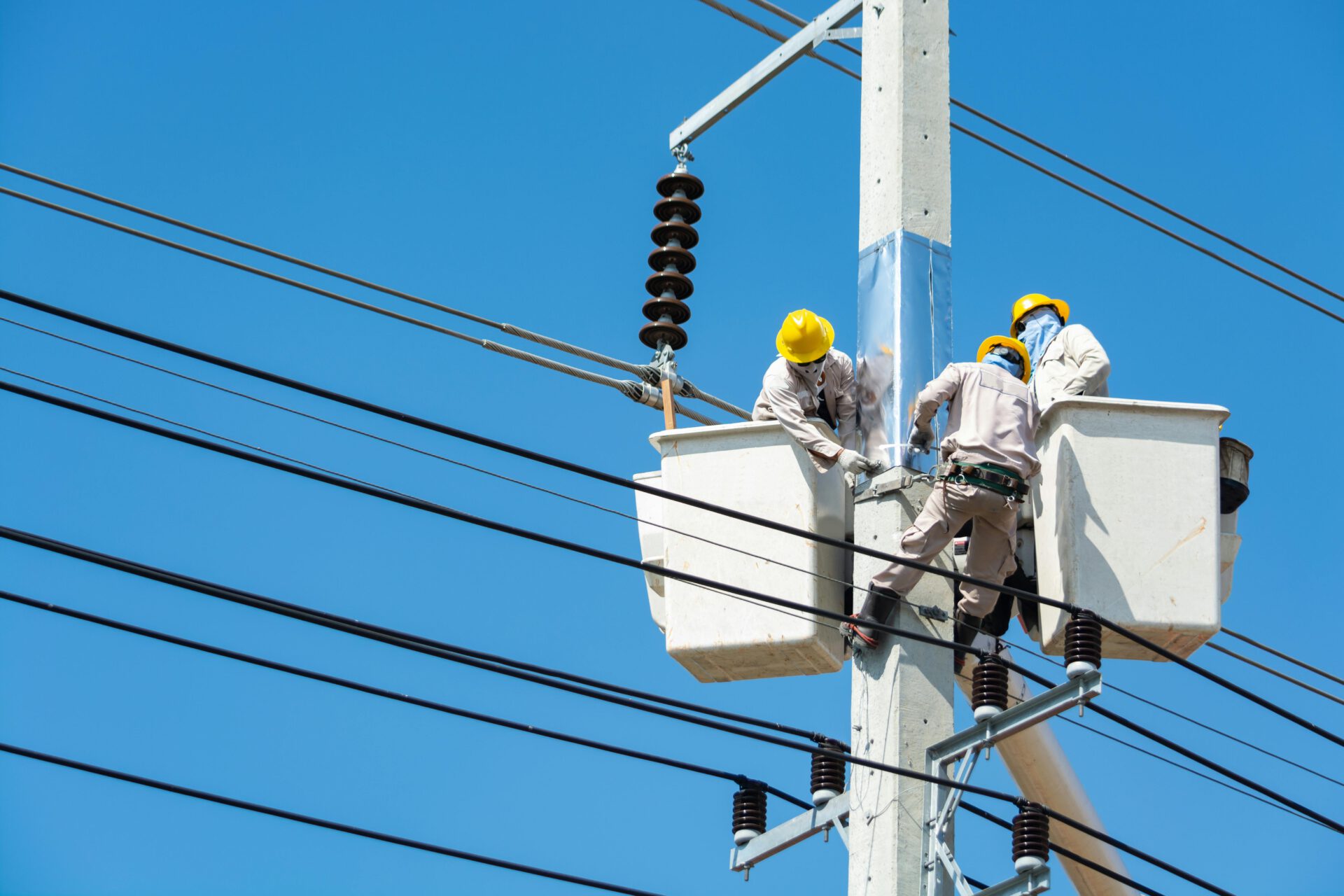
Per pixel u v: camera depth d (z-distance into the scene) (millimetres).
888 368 14453
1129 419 14336
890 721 13336
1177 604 13953
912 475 14109
